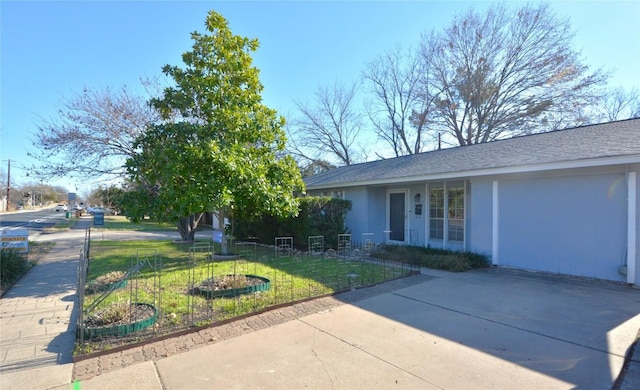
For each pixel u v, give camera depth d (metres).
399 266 8.03
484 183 8.52
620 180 6.29
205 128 8.52
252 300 5.04
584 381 2.85
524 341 3.68
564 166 6.59
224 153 7.75
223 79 8.87
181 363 3.19
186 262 8.29
